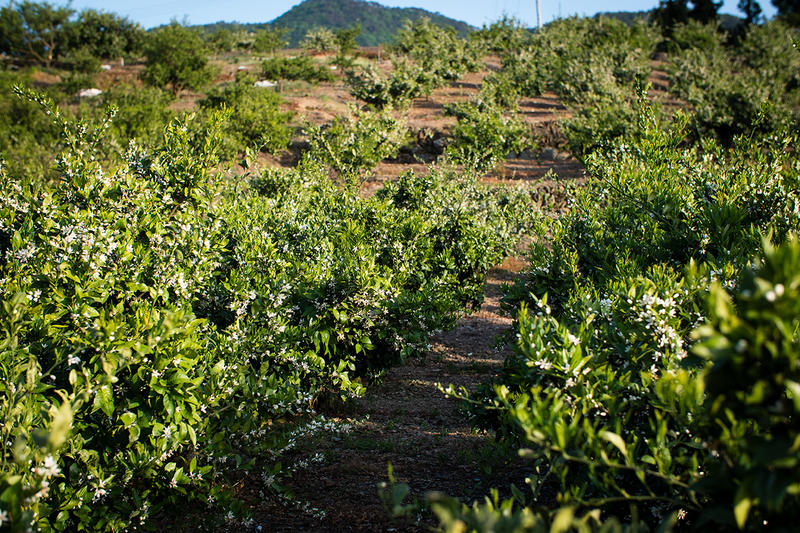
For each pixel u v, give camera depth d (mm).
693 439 2039
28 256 3334
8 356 2564
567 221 5965
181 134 5316
